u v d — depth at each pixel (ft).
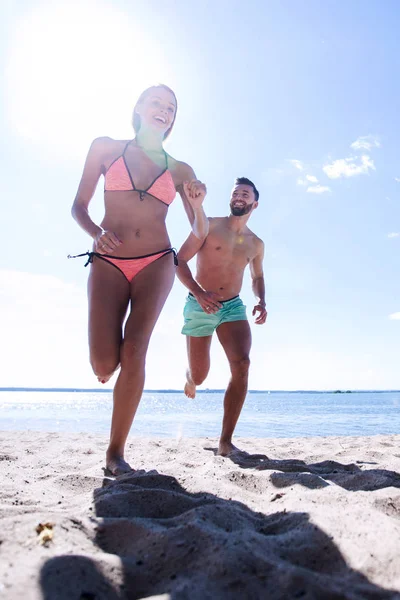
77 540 5.08
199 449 14.65
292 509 6.36
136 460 12.48
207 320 13.76
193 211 11.14
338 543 4.93
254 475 8.94
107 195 10.49
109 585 4.15
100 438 19.65
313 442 19.38
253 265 15.39
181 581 4.16
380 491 7.30
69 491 8.39
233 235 14.46
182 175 11.19
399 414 60.34
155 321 9.93
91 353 9.88
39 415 55.47
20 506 6.36
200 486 7.98
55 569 4.16
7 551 4.55
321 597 3.86
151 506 6.65
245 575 4.13
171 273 10.37
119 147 10.66
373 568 4.46
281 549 4.88
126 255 9.98
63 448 15.69
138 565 4.56
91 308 9.91
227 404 13.58
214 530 4.99
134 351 9.55
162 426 34.45
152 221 10.32
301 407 96.43
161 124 10.76
